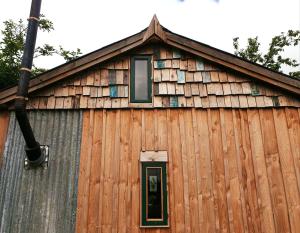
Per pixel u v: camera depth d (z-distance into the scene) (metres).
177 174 5.38
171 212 5.17
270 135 5.62
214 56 5.97
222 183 5.33
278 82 5.81
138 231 5.07
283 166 5.43
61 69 5.81
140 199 5.23
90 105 5.79
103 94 5.87
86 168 5.41
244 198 5.25
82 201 5.22
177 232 5.07
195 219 5.14
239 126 5.67
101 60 5.97
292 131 5.64
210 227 5.09
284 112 5.77
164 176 5.36
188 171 5.39
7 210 5.14
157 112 5.76
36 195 5.25
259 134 5.62
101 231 5.06
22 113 4.61
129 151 5.51
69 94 5.86
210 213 5.17
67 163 5.44
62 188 5.30
